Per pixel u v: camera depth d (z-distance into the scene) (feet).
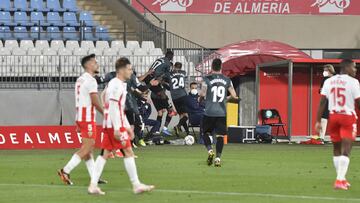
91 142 132.67
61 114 274.16
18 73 287.07
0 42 306.35
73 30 335.47
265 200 116.16
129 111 211.61
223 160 185.06
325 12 359.66
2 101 270.87
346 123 130.21
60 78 283.38
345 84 130.11
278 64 262.06
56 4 345.92
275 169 163.84
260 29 355.36
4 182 140.46
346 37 361.30
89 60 130.52
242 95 309.42
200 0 351.46
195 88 244.83
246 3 354.33
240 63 307.99
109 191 126.93
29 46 310.45
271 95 268.41
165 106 241.76
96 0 356.59
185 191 126.82
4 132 223.92
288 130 261.24
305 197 119.75
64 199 117.08
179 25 349.41
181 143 239.91
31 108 272.51
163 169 163.02
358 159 192.95
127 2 345.51
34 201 115.03
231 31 353.31
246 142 254.68
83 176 149.89
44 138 226.17
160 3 348.38
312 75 266.77
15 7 341.00
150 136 240.53
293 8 357.41
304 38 358.23
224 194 123.03
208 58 297.53
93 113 132.26
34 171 159.63
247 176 150.10
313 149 224.12
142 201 114.73
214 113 168.04
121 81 121.19
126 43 321.11
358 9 361.92
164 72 238.89
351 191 127.75
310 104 266.77
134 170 121.80
